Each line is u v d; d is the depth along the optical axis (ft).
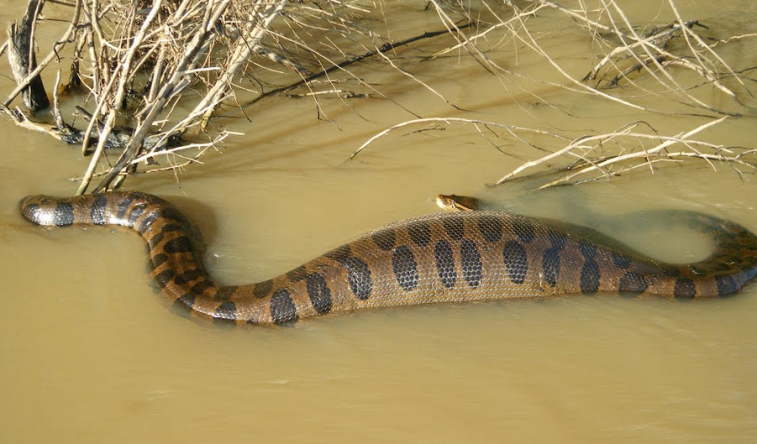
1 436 15.37
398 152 18.72
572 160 18.54
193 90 19.70
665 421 15.56
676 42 20.99
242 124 19.21
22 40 18.89
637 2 22.25
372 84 20.08
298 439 15.43
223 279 16.96
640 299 16.78
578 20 21.57
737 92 19.70
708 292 16.78
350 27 21.34
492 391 15.85
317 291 16.62
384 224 17.54
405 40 20.92
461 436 15.46
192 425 15.52
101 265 17.15
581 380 15.94
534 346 16.30
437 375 16.01
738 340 16.30
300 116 19.39
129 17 18.11
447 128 19.15
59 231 17.57
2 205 17.79
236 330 16.43
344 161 18.57
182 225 17.44
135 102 19.38
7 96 19.45
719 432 15.46
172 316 16.53
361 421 15.58
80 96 19.74
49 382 15.84
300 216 17.71
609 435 15.46
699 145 18.75
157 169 18.20
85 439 15.37
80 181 18.15
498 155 18.66
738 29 21.22
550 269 16.85
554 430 15.51
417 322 16.60
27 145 18.74
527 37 21.22
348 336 16.43
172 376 15.94
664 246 17.42
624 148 18.75
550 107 19.56
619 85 20.01
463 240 16.87
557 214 17.75
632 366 16.07
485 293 16.83
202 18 18.08
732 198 17.97
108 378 15.90
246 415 15.61
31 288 16.80
